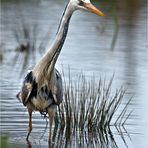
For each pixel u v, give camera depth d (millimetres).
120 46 19844
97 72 16109
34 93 10609
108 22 24125
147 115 12602
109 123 12141
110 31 22406
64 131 11883
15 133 11477
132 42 20531
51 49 10422
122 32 22125
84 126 12000
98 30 22328
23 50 19484
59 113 12000
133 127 12047
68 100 12078
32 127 11859
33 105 10781
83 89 12398
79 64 17031
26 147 10773
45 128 11883
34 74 10578
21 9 26328
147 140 11336
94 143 11227
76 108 12141
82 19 24906
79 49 19203
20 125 11938
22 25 22219
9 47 19688
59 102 10773
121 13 25812
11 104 13109
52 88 10555
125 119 12305
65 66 16734
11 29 22078
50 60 10438
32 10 26141
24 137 11289
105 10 26031
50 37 20969
